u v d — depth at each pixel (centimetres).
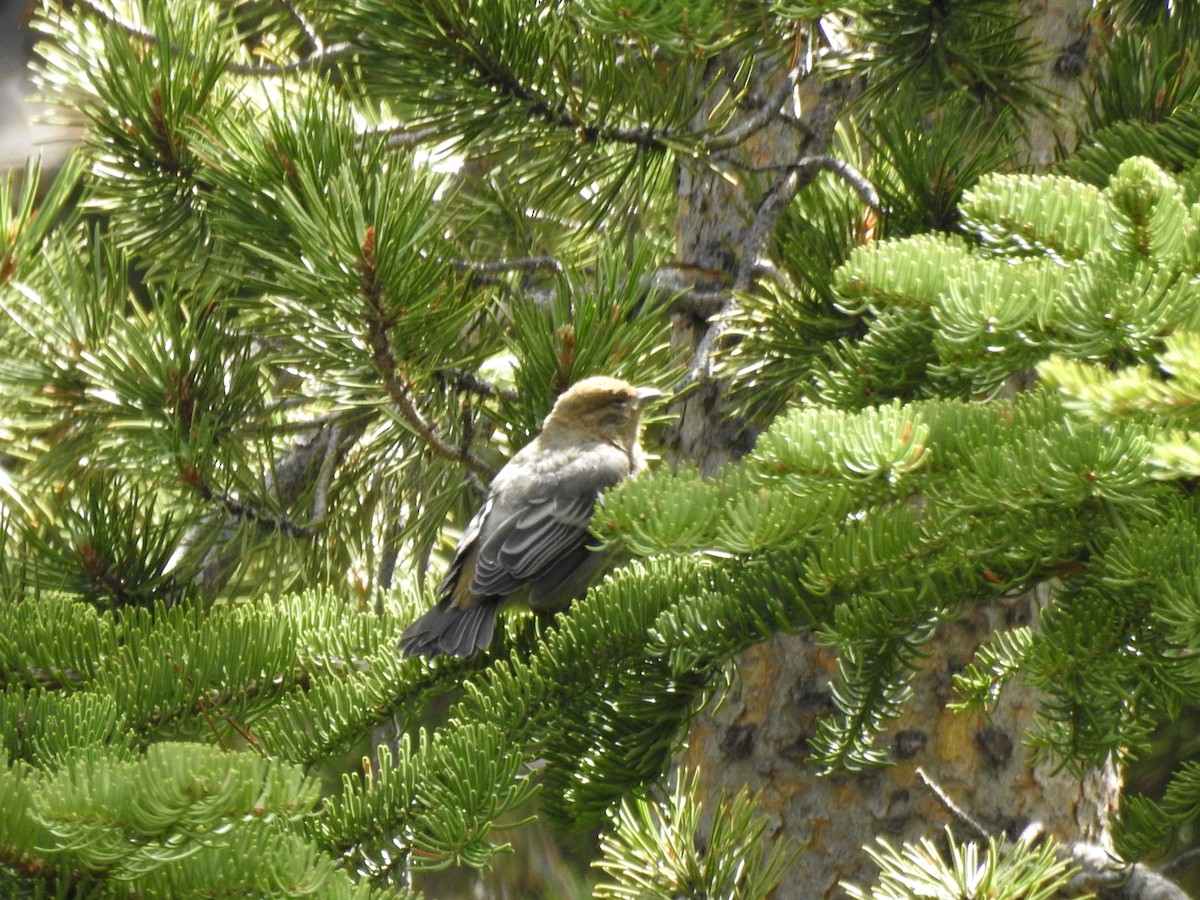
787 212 970
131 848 441
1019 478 491
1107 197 485
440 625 797
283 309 834
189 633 731
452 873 1396
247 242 830
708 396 1055
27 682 709
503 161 930
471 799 606
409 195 774
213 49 922
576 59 861
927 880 586
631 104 872
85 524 865
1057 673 562
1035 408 553
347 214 739
